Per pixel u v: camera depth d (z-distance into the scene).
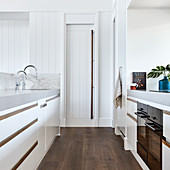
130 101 2.79
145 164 2.17
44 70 4.60
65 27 4.62
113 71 4.54
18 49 4.66
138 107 2.37
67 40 4.70
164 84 2.65
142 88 3.00
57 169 2.26
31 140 1.88
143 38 3.03
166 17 3.02
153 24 3.03
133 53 3.03
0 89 2.69
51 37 4.60
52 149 2.96
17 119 1.49
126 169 2.28
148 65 3.03
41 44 4.60
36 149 2.07
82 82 4.69
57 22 4.61
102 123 4.64
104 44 4.63
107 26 4.63
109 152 2.87
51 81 3.83
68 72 4.69
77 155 2.73
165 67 3.02
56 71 4.60
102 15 4.63
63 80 4.58
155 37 3.03
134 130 2.55
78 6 4.60
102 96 4.64
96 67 4.59
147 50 3.03
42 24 4.60
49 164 2.40
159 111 1.66
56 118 3.46
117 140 3.49
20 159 1.55
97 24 4.59
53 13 4.60
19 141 1.53
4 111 1.27
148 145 1.97
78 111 4.68
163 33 3.03
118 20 3.64
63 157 2.64
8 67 4.65
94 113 4.67
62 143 3.28
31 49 4.59
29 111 1.81
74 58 4.69
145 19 3.03
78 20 4.62
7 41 4.66
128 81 3.04
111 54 4.61
